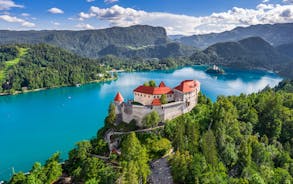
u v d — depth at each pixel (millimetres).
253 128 138250
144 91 136125
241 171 100500
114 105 128625
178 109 130000
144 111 121750
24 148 153125
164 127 117438
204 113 134500
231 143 113188
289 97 177500
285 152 116625
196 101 148000
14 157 142125
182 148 98500
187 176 85000
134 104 135625
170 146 109312
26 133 176625
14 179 96062
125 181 77438
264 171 98375
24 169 130000
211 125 123688
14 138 167875
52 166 100688
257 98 162875
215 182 80812
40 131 180125
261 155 108125
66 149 151500
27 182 91812
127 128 121500
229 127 122000
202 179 81375
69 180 100688
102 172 90000
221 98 161500
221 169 95188
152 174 93375
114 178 84812
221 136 109562
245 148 103688
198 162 85812
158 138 113562
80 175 96062
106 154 110000
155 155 104750
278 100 145500
